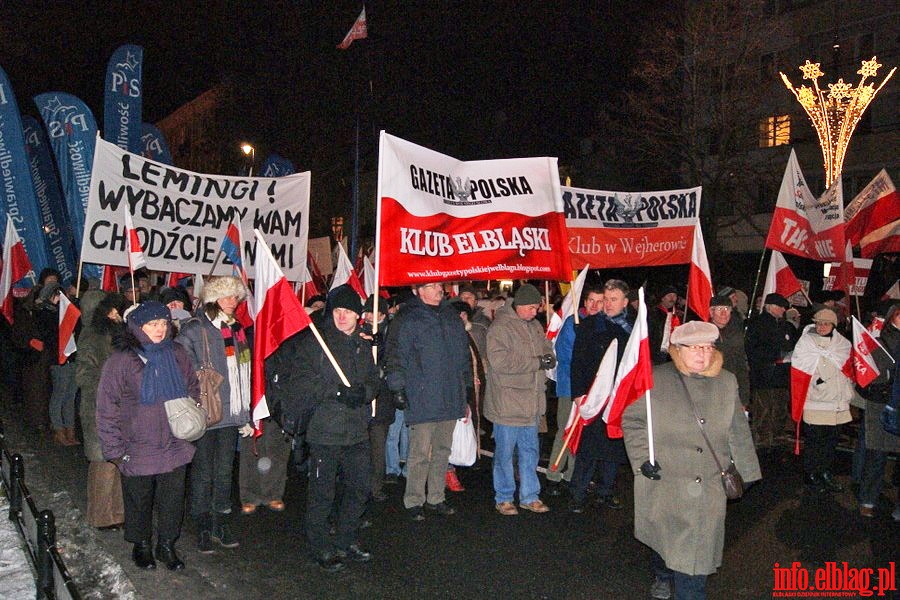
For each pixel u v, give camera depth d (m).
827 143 21.84
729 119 26.23
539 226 7.91
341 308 5.97
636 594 5.60
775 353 10.19
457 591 5.64
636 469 4.78
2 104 12.54
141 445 5.55
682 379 4.75
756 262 30.77
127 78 13.89
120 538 6.53
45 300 10.46
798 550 6.52
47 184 14.98
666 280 29.09
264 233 9.98
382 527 7.03
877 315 8.77
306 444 6.20
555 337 8.56
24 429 11.15
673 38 26.28
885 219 12.16
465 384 7.29
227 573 5.93
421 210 7.27
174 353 5.67
